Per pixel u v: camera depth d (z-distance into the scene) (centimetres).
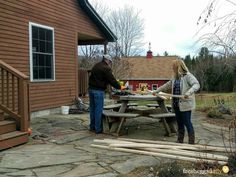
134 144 348
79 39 903
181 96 359
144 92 464
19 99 397
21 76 395
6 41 524
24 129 395
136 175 266
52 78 656
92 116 454
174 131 441
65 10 700
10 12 533
